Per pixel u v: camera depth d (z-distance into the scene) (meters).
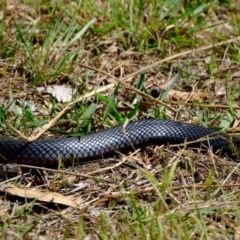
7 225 8.15
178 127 10.58
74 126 10.92
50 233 8.20
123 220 8.24
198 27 14.14
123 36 13.84
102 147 10.14
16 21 14.25
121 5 14.34
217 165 9.96
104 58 13.27
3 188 9.10
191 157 10.19
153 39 13.84
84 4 14.38
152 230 7.63
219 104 11.84
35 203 8.80
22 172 9.61
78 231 7.76
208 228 8.00
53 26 13.68
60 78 12.36
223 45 13.93
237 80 12.84
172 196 8.78
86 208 8.81
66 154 9.91
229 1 15.63
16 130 10.05
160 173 9.80
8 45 12.95
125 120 10.48
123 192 9.14
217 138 10.43
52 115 11.03
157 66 13.10
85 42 13.61
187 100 11.98
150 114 11.45
